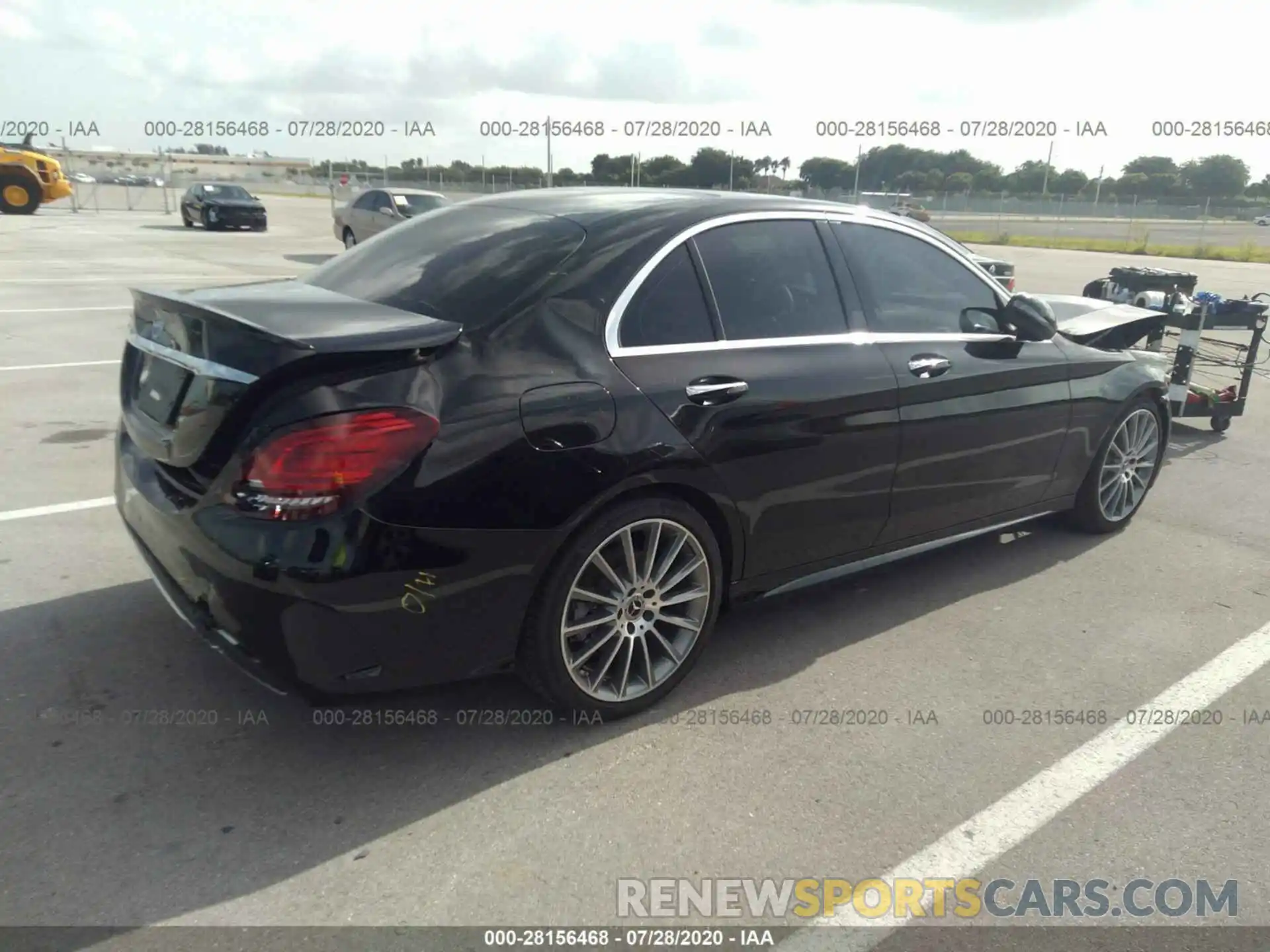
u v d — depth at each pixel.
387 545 2.56
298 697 2.67
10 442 5.89
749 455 3.27
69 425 6.28
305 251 20.06
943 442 3.94
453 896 2.42
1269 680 3.63
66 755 2.88
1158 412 5.13
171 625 3.66
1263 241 34.84
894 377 3.71
